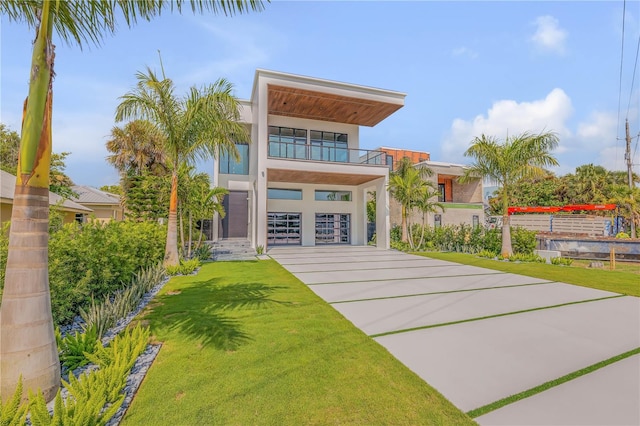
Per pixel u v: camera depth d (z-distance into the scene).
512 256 12.80
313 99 16.41
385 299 6.40
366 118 19.25
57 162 18.31
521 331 4.57
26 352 2.53
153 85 7.93
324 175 16.92
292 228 19.59
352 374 3.22
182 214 11.78
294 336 4.23
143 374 3.14
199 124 8.58
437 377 3.18
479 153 13.42
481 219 22.95
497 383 3.08
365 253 15.54
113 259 5.98
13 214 2.62
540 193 31.58
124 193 18.28
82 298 4.73
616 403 2.75
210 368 3.28
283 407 2.64
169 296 6.30
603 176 29.25
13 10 3.34
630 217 20.77
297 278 8.64
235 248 15.98
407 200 17.06
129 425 2.38
